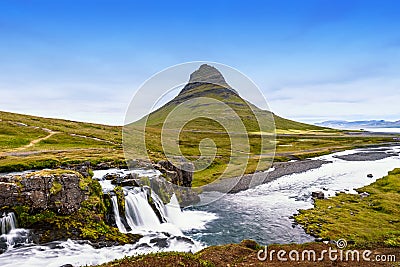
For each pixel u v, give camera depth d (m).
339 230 34.22
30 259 23.69
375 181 63.50
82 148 69.62
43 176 29.61
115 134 104.31
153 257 19.67
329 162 97.94
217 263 21.31
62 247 25.83
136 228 33.16
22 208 27.66
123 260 19.48
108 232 29.16
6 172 40.22
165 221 36.41
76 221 28.80
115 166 48.06
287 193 54.50
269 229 36.09
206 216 40.72
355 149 141.62
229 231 35.38
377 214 40.06
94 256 25.03
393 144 166.00
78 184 31.09
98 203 30.97
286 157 104.38
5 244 25.41
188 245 29.92
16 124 95.81
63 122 122.12
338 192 54.88
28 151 61.00
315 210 43.12
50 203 28.88
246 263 21.34
